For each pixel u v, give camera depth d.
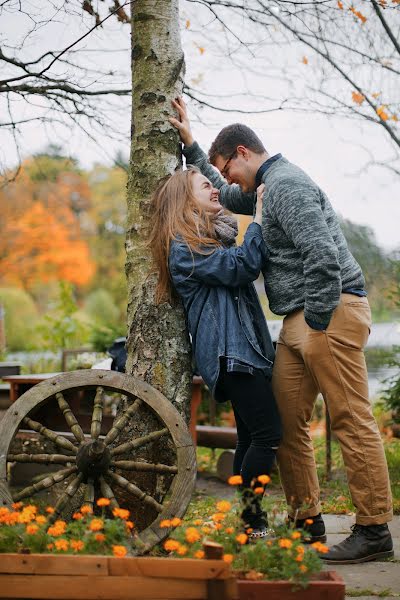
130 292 3.29
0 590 1.98
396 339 6.62
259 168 3.21
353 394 3.05
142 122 3.36
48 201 21.84
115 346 4.56
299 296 3.03
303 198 2.95
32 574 1.98
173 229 3.04
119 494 3.04
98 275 26.48
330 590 2.03
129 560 1.98
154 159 3.33
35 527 2.19
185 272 2.97
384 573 2.86
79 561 1.98
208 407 7.02
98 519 2.31
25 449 4.25
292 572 2.05
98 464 2.84
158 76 3.37
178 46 3.44
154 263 3.19
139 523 3.03
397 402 5.54
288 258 3.05
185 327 3.25
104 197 25.58
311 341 3.02
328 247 2.89
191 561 1.96
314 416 8.02
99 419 2.99
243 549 2.20
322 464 5.68
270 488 4.87
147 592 1.97
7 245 22.50
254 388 2.91
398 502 4.02
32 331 18.22
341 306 3.04
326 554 3.02
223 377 2.95
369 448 3.04
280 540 2.19
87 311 25.27
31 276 23.83
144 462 2.97
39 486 2.85
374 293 6.64
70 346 11.34
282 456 3.21
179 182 3.12
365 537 3.03
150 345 3.21
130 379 3.02
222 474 5.37
